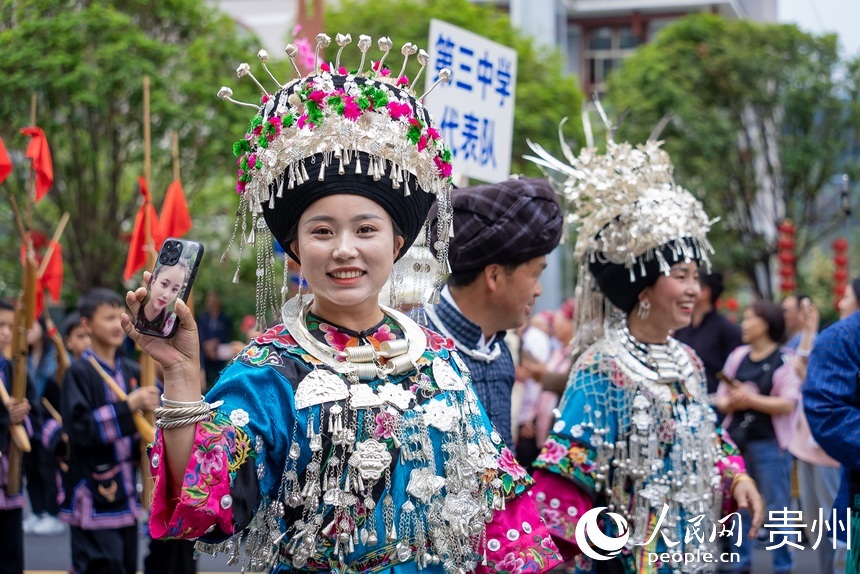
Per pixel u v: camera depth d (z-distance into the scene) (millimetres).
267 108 2328
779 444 6617
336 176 2207
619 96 24656
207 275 15727
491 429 2488
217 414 2096
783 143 26281
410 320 2441
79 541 5211
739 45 25703
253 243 2361
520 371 5523
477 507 2324
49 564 7664
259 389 2176
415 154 2289
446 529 2287
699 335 6613
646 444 3555
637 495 3547
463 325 3373
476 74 5074
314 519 2199
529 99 16203
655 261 3678
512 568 2428
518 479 2463
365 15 16234
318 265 2223
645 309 3723
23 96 12516
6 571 5660
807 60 25812
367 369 2262
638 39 32625
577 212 3854
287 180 2248
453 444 2312
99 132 13562
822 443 3682
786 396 6598
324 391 2203
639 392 3592
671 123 24188
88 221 14086
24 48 12383
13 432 5605
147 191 5512
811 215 26891
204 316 15062
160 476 2018
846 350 3672
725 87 25719
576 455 3502
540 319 7984
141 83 12617
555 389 5164
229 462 2057
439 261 2471
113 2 13438
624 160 3799
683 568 3553
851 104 26062
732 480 3758
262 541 2238
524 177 3561
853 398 3652
